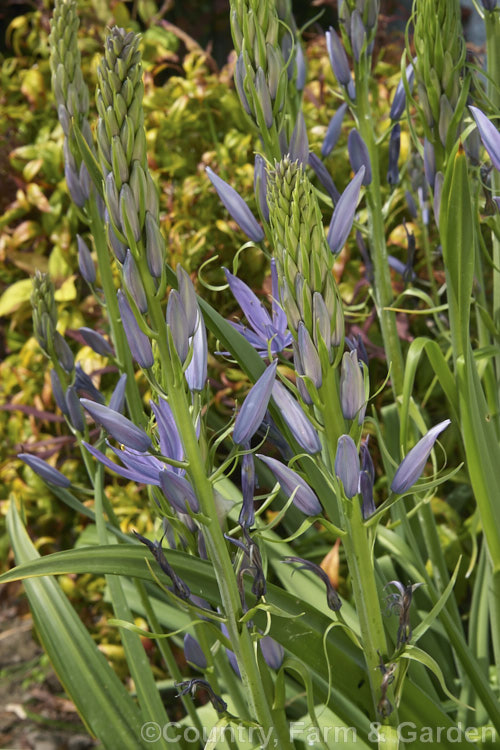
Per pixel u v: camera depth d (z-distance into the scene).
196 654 0.75
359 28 0.81
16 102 1.68
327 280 0.64
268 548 0.90
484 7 0.81
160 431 0.66
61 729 1.35
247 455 0.67
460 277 0.76
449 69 0.75
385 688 0.68
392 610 0.70
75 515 1.40
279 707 0.73
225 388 1.22
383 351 1.17
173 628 1.05
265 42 0.73
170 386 0.65
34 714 1.38
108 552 0.72
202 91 1.37
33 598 0.86
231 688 0.85
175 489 0.65
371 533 0.68
